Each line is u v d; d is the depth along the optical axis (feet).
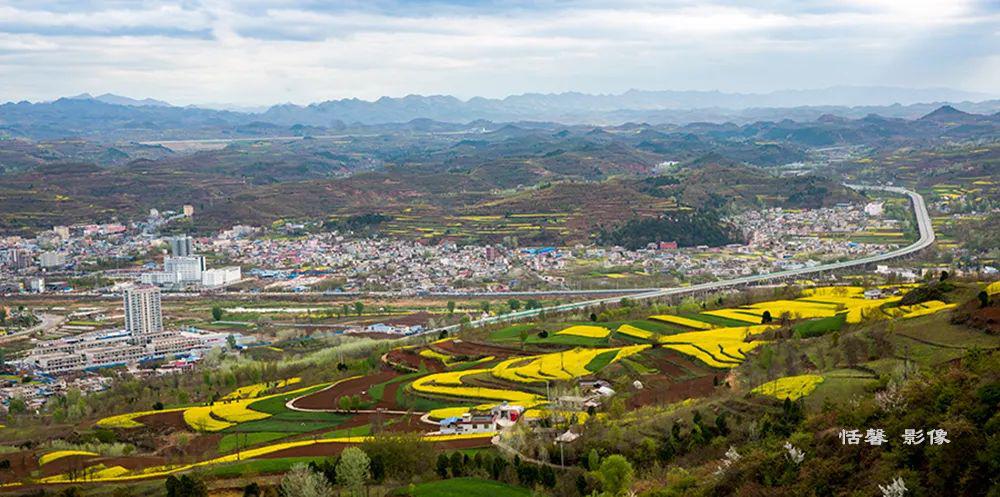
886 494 463.01
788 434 621.31
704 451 651.25
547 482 629.92
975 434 470.39
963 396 510.17
